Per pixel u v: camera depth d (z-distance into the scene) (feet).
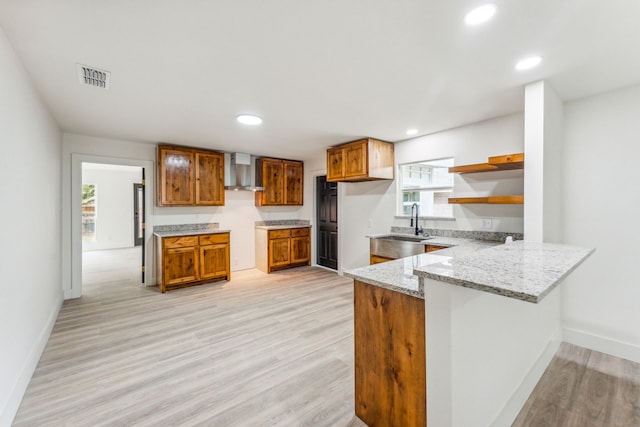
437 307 4.02
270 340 8.82
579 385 6.69
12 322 5.68
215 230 16.01
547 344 7.79
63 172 12.49
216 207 17.31
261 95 8.32
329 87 7.79
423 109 9.48
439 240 10.89
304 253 19.25
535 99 7.40
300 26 5.16
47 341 8.66
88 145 13.03
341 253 16.85
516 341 6.03
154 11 4.72
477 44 5.74
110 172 27.91
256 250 18.93
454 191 11.64
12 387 5.62
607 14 4.76
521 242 7.20
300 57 6.25
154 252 14.99
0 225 5.10
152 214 14.98
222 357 7.84
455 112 9.75
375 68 6.73
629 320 7.78
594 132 8.23
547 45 5.74
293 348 8.34
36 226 7.68
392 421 4.99
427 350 4.16
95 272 17.99
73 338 8.94
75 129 11.83
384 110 9.58
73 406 5.90
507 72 6.91
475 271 4.05
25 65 6.48
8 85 5.54
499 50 5.94
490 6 4.61
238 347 8.39
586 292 8.41
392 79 7.30
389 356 5.01
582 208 8.43
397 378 4.89
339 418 5.61
